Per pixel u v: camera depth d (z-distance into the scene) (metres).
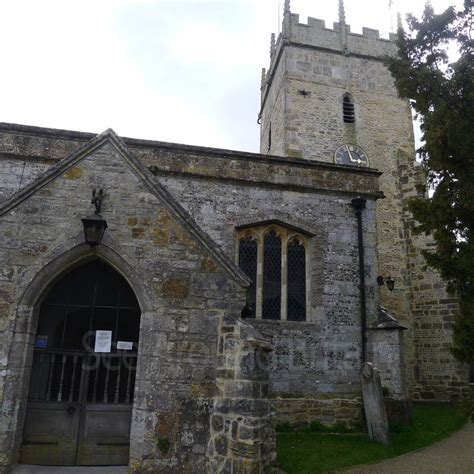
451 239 7.30
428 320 16.56
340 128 20.66
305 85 20.92
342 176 11.71
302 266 11.21
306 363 10.23
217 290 6.30
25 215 6.14
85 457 6.04
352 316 10.78
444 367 15.76
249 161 11.20
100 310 6.59
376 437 8.98
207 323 6.16
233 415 5.61
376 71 21.97
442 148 7.11
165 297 6.15
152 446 5.62
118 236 6.28
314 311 10.69
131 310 6.64
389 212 19.16
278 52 22.41
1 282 5.86
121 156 6.61
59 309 6.51
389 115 21.39
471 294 7.24
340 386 10.24
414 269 17.64
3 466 5.41
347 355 10.48
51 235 6.14
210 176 10.84
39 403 6.14
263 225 11.09
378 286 11.12
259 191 11.14
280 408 9.81
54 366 6.32
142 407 5.73
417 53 8.03
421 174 19.06
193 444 5.70
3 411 5.52
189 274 6.30
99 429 6.17
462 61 7.26
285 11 21.84
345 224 11.43
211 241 6.48
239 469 5.34
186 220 6.47
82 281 6.65
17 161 9.99
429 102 7.53
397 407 9.97
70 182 6.38
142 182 6.54
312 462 7.45
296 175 11.39
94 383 6.34
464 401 6.89
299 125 20.28
